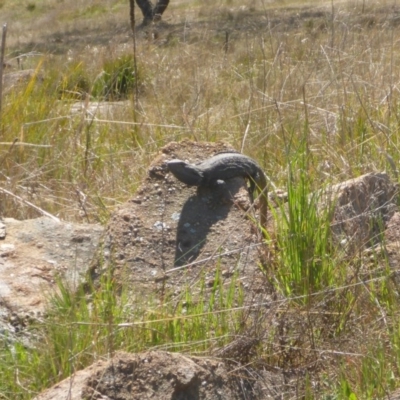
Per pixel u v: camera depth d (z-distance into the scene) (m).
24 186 12.79
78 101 18.97
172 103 17.91
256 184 10.05
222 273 8.92
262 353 7.75
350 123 13.37
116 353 7.04
